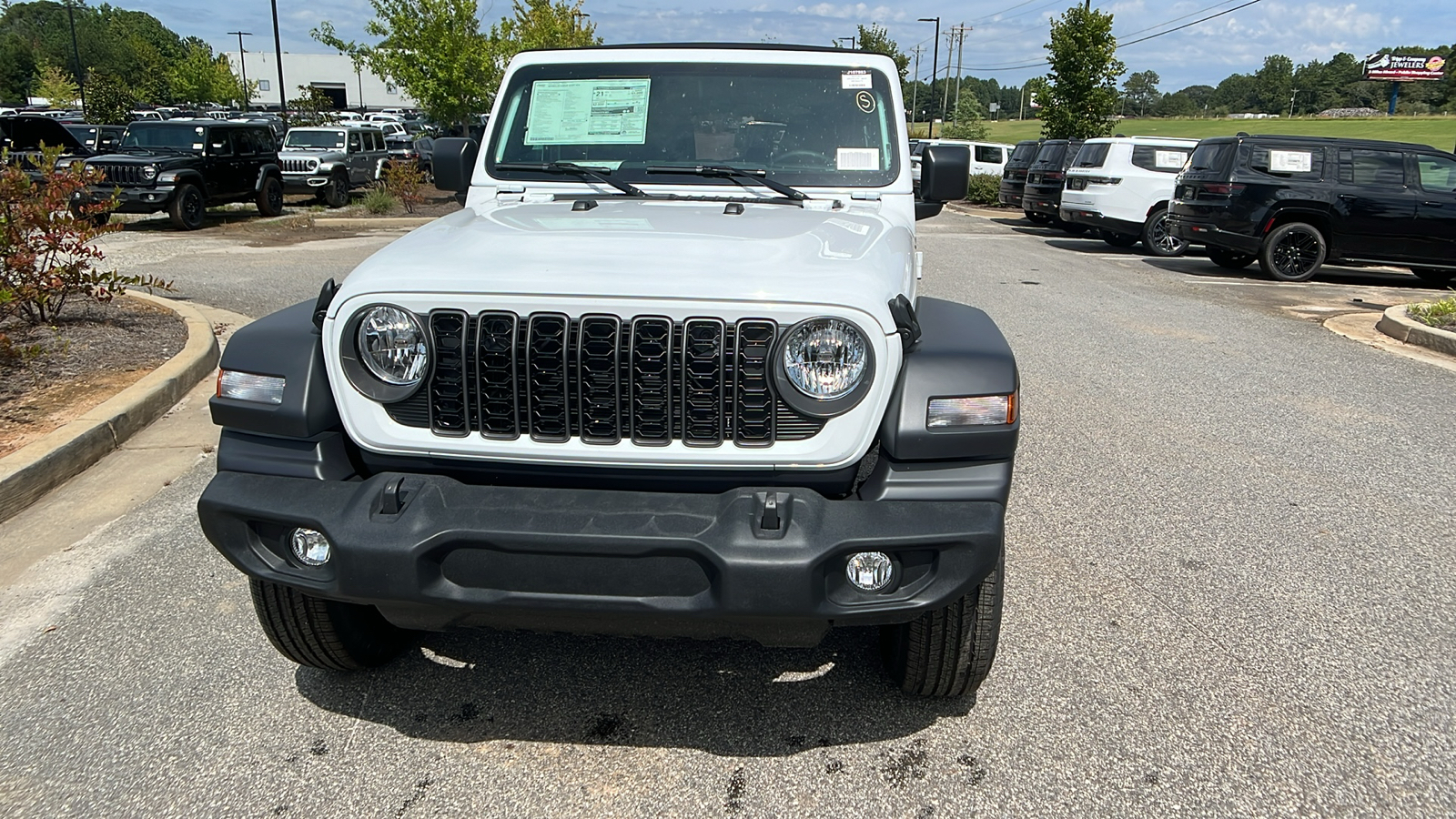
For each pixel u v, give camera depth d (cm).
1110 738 288
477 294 240
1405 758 281
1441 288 1312
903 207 361
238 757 277
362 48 2458
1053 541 430
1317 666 330
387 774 270
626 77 379
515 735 289
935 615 272
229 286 1035
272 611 286
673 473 248
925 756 280
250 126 1828
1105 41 2661
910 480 243
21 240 693
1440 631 356
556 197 362
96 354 664
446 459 253
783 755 281
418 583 233
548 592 236
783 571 226
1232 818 255
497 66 2406
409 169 2066
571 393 243
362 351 248
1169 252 1630
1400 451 564
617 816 254
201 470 500
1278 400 676
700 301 236
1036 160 2078
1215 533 442
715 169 358
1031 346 849
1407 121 7631
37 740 283
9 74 9500
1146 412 639
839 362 236
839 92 376
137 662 325
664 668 327
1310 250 1308
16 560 399
